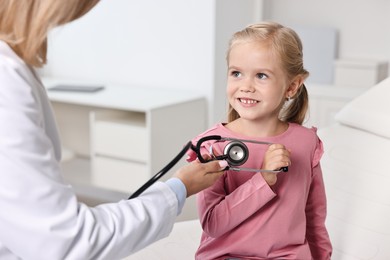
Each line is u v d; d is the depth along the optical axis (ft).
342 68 11.59
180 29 10.43
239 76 4.25
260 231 4.30
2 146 3.12
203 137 4.03
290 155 4.35
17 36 3.26
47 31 3.21
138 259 5.47
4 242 3.26
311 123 11.19
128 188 9.81
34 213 3.18
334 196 6.43
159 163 9.54
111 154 9.89
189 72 10.49
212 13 10.07
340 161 6.81
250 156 4.33
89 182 10.32
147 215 3.53
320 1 12.07
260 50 4.13
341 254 5.83
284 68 4.20
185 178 3.78
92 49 11.41
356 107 7.28
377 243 5.86
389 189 6.38
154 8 10.62
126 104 9.38
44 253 3.21
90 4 3.32
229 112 4.62
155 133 9.36
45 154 3.26
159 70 10.79
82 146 11.80
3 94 3.17
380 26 11.69
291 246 4.40
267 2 12.04
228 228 4.24
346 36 11.99
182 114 9.84
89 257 3.33
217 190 4.34
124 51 11.08
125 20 10.94
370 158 6.78
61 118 11.87
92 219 3.33
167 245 5.77
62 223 3.22
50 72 12.01
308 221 4.70
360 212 6.21
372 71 11.32
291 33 4.31
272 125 4.42
